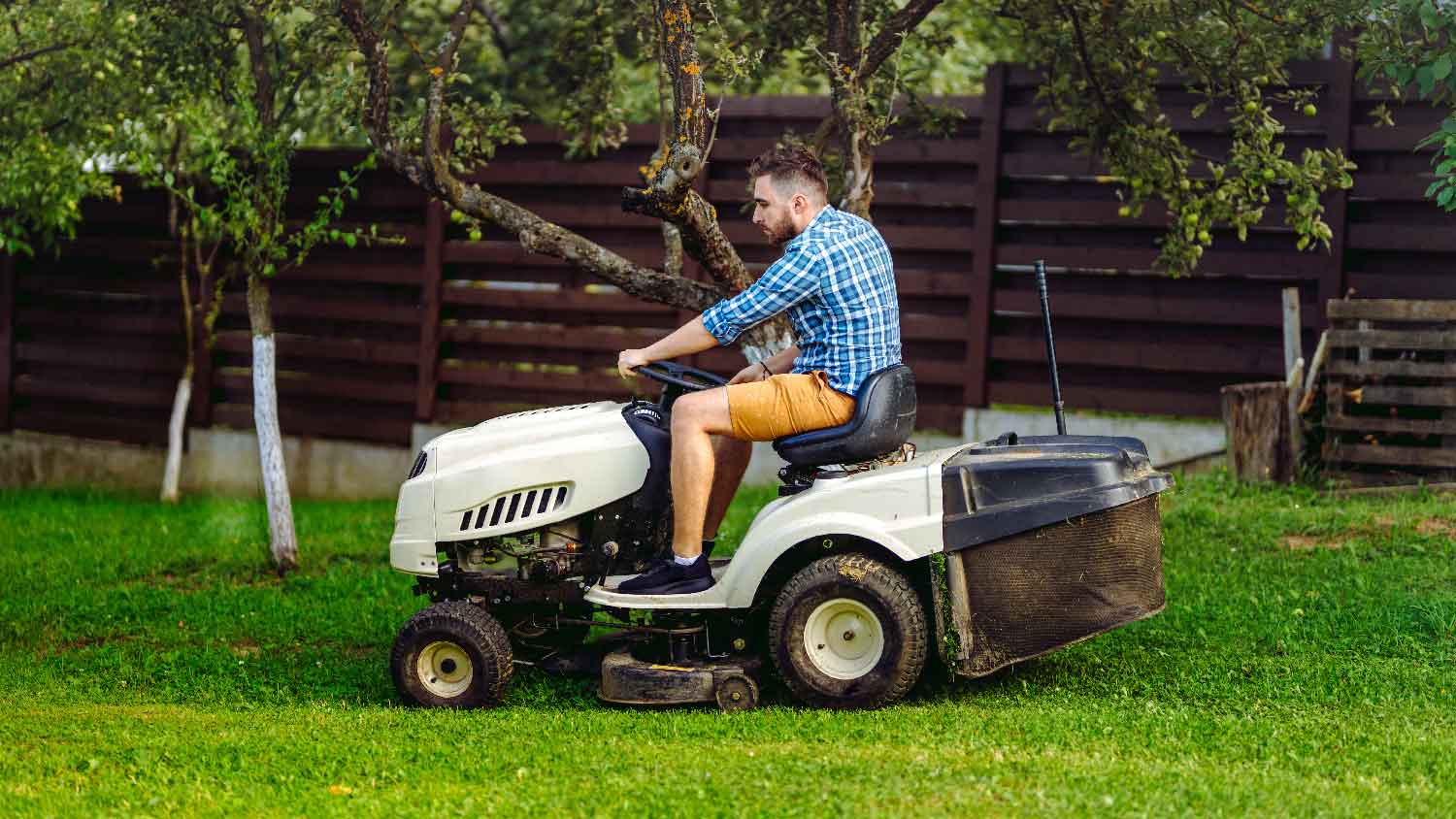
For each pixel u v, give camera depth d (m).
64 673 6.46
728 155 9.98
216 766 4.62
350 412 11.09
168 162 10.42
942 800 4.00
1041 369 9.62
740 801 4.04
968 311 9.71
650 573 5.45
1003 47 9.98
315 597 7.71
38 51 8.48
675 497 5.35
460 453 5.65
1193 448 9.29
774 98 9.85
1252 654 5.85
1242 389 8.64
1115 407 9.48
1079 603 5.13
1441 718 4.95
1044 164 9.41
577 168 10.28
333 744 4.82
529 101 10.21
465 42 10.21
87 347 11.62
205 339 11.27
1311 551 7.31
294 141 8.47
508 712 5.40
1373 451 8.52
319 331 11.09
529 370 10.59
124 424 11.67
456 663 5.57
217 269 11.25
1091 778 4.16
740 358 10.30
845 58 7.20
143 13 8.14
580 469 5.50
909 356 9.91
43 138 8.74
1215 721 4.86
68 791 4.34
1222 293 9.21
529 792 4.21
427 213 10.61
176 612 7.44
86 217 11.43
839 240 5.25
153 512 10.46
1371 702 5.17
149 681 6.27
